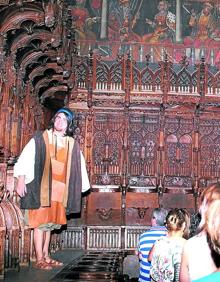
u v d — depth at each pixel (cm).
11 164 841
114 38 1673
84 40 1666
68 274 670
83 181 866
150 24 1684
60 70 1038
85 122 1438
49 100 1301
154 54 1669
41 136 779
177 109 1448
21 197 758
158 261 510
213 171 1441
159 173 1423
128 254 1295
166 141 1448
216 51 1681
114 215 1403
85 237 1374
